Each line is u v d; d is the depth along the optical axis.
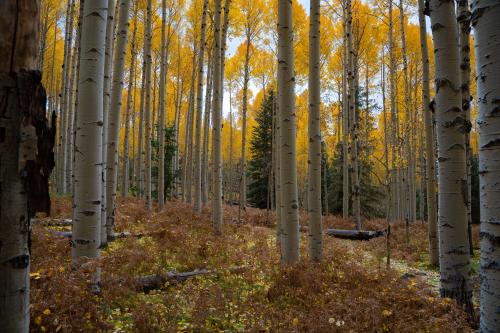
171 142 19.34
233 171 46.75
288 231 5.91
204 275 5.76
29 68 1.56
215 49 10.27
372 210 21.19
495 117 1.98
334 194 23.19
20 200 1.55
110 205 7.62
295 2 18.14
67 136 15.45
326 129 21.31
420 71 21.36
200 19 18.00
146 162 12.88
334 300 4.45
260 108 28.84
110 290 4.14
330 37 18.72
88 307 3.49
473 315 4.05
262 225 14.76
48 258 5.03
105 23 4.11
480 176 2.10
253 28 18.08
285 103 5.88
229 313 4.22
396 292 4.47
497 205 1.98
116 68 7.84
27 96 1.54
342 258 7.33
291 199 5.92
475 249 10.02
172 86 26.44
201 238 7.61
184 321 4.00
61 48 24.36
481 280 2.09
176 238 7.28
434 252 8.27
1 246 1.50
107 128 7.77
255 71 21.95
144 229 8.62
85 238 4.01
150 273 5.37
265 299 4.80
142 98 17.81
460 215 4.12
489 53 2.00
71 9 15.97
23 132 1.54
